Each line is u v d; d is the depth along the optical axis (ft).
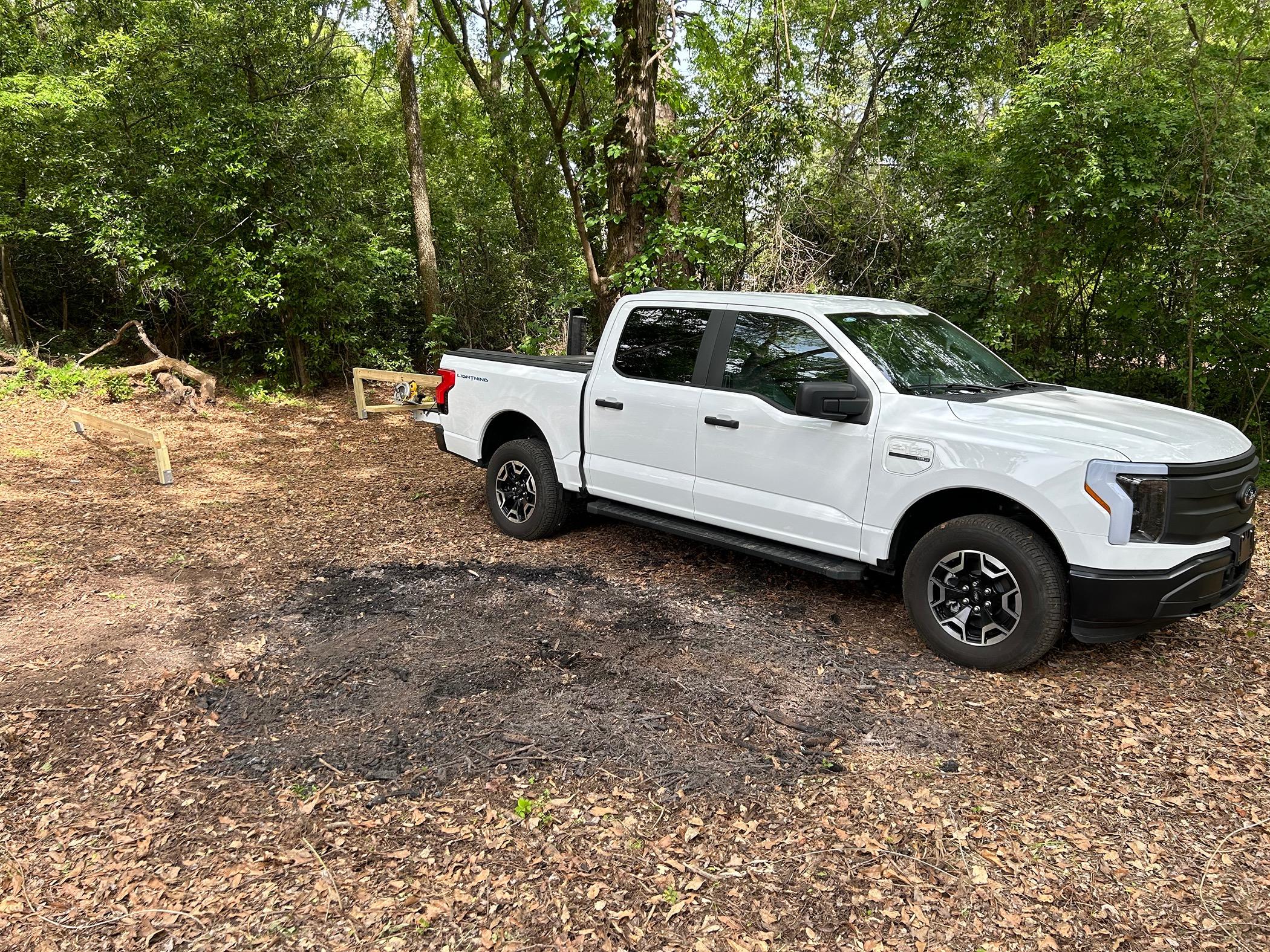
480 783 9.78
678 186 29.81
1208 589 11.41
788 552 14.47
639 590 16.11
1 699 11.76
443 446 21.31
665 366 16.39
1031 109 27.14
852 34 46.16
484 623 14.48
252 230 39.91
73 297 47.85
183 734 10.91
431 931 7.54
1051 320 33.14
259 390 42.96
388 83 65.51
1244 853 8.57
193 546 19.35
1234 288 25.75
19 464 27.76
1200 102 24.70
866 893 8.02
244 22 38.11
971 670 12.62
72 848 8.70
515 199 55.98
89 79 37.45
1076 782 9.80
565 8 30.25
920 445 12.57
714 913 7.76
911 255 42.96
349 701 11.73
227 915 7.73
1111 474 10.99
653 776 9.93
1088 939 7.44
